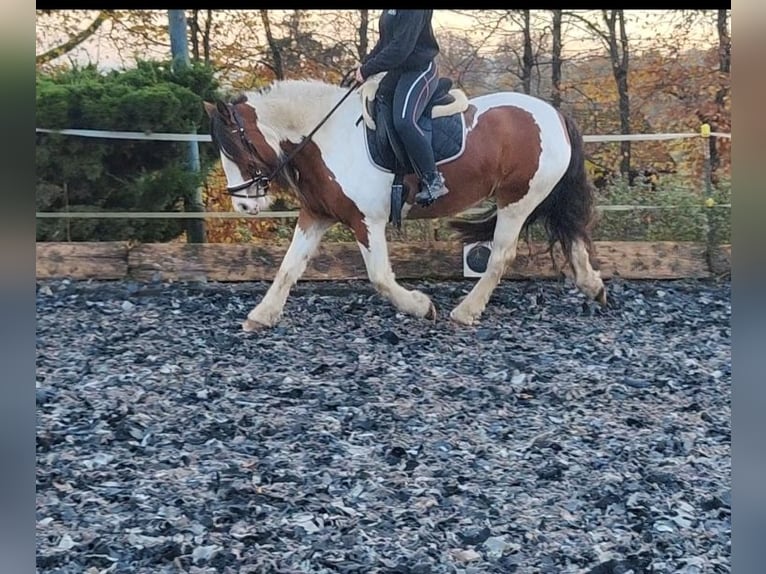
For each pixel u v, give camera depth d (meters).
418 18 5.27
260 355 5.54
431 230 7.71
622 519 3.44
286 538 3.24
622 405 4.74
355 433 4.27
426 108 5.63
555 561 3.12
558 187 6.18
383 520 3.39
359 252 7.18
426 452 4.05
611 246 7.39
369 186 5.61
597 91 9.20
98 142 7.29
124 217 7.34
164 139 7.27
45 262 7.09
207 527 3.30
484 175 5.80
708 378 5.21
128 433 4.20
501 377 5.16
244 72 9.20
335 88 5.60
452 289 7.12
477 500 3.55
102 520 3.35
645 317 6.51
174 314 6.41
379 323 6.25
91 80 7.49
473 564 3.08
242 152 5.51
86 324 6.14
